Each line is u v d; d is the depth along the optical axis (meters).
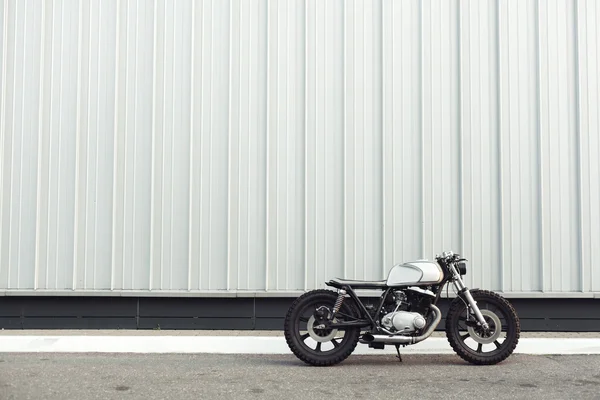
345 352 5.93
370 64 7.21
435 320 6.00
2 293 7.04
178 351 6.58
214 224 7.12
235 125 7.17
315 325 5.96
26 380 5.20
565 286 7.15
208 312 7.11
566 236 7.18
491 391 5.02
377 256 7.13
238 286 7.09
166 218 7.12
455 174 7.19
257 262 7.10
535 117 7.24
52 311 7.11
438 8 7.25
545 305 7.15
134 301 7.11
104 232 7.12
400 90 7.21
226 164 7.15
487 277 7.14
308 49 7.21
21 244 7.10
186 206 7.14
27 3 7.21
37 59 7.20
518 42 7.25
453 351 6.57
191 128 7.16
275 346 6.60
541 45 7.25
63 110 7.18
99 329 7.09
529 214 7.18
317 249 7.11
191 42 7.20
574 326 7.15
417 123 7.20
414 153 7.19
